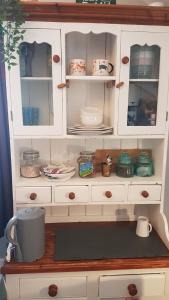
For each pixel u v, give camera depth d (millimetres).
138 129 1295
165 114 1292
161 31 1217
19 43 1168
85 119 1312
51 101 1281
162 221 1369
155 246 1312
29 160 1438
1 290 1178
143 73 1285
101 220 1595
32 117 1290
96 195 1354
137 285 1217
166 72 1253
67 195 1341
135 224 1559
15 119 1239
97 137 1294
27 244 1166
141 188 1363
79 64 1258
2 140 1445
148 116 1318
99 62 1264
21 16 1118
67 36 1381
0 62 1362
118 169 1437
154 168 1463
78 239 1377
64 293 1203
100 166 1526
